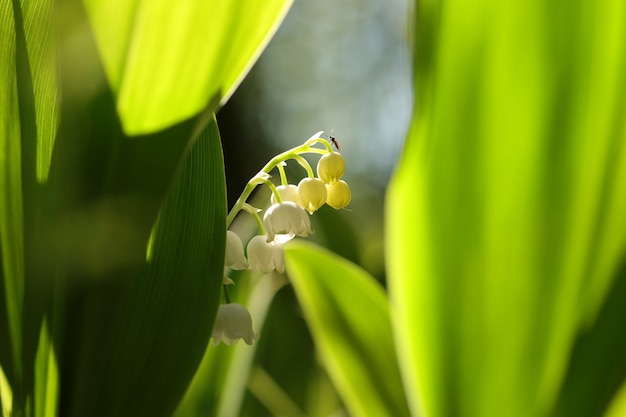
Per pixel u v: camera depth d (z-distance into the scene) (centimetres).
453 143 24
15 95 25
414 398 26
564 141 24
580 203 24
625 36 24
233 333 30
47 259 25
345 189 29
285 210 29
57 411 25
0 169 25
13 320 26
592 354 25
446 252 25
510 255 25
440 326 25
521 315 25
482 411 25
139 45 24
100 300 25
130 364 26
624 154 24
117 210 24
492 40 24
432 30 24
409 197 25
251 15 24
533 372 25
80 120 24
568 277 25
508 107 24
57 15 24
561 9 24
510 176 24
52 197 25
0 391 27
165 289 26
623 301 24
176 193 26
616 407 25
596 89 24
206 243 26
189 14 24
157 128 24
